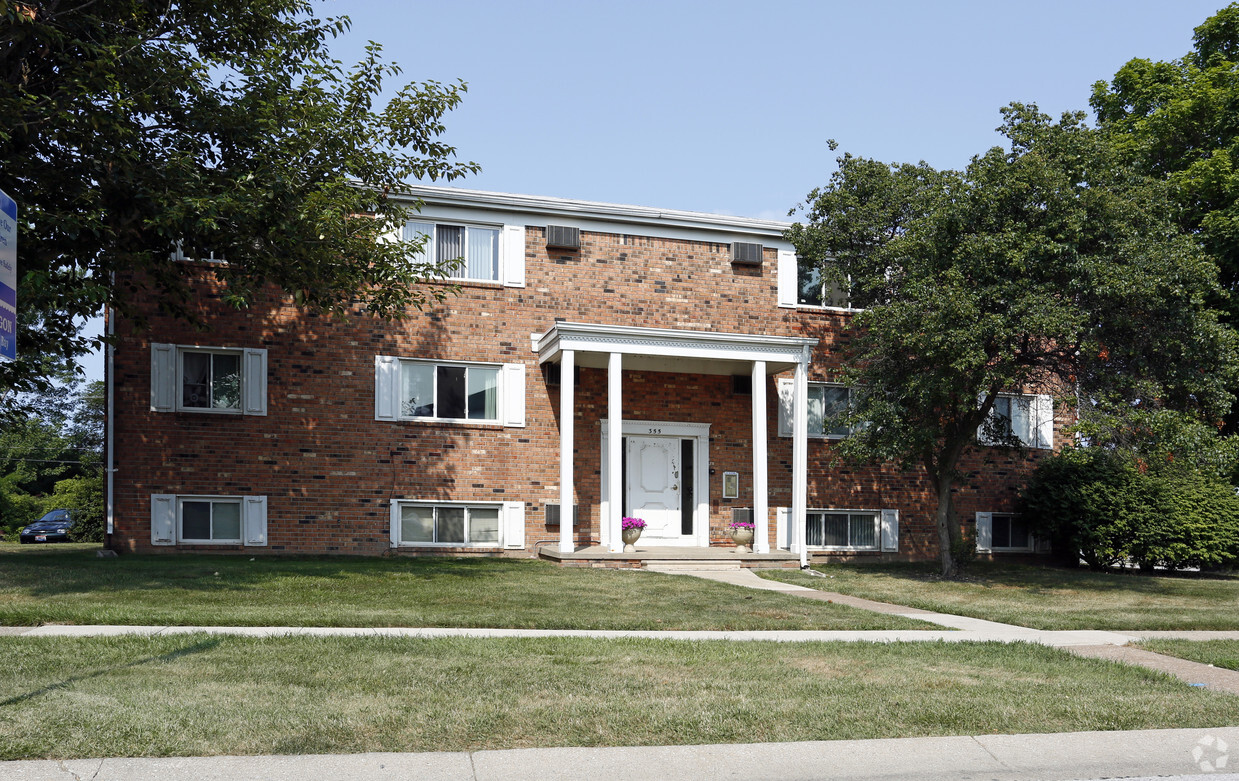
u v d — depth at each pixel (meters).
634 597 13.28
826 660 8.77
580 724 6.08
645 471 20.16
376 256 14.57
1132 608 14.16
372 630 10.03
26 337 14.59
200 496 17.73
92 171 12.95
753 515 20.34
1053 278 15.54
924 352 15.79
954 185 16.20
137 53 12.67
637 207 20.11
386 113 14.71
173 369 17.70
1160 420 14.90
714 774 5.30
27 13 11.66
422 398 19.02
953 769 5.55
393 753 5.41
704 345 18.56
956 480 19.00
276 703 6.34
